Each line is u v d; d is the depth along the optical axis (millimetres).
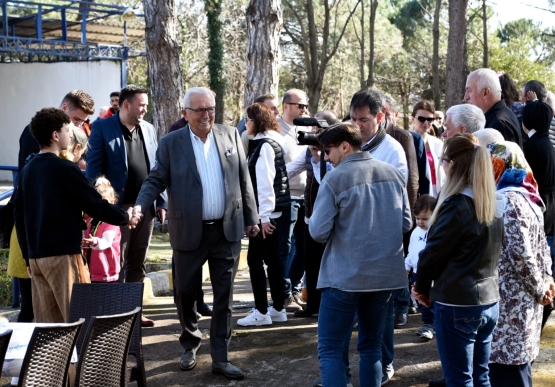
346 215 3645
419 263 3379
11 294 6383
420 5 36281
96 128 5492
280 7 10461
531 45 38812
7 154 19781
